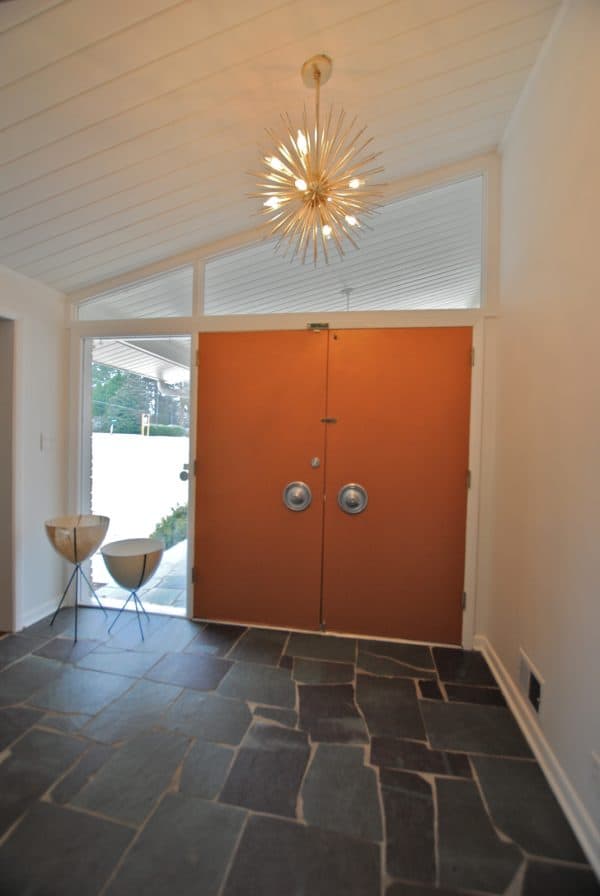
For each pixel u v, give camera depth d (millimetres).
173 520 2539
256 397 2338
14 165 1613
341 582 2287
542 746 1393
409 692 1783
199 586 2438
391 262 2299
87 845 1077
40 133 1509
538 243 1573
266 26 1272
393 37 1367
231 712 1624
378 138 1867
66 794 1228
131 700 1686
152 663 1972
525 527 1626
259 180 1863
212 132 1619
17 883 985
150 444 2555
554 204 1434
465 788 1285
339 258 2355
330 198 1371
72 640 2180
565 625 1277
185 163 1751
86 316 2609
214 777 1304
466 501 2158
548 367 1454
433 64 1497
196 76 1397
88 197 1846
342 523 2273
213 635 2260
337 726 1556
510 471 1830
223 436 2379
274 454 2330
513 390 1826
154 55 1306
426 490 2193
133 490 2602
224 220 2189
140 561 2217
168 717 1585
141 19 1199
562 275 1362
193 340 2398
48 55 1259
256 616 2383
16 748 1408
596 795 1077
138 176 1784
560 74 1390
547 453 1442
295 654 2078
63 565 2588
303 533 2316
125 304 2523
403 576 2229
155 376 2529
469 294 2193
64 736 1472
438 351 2166
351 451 2254
